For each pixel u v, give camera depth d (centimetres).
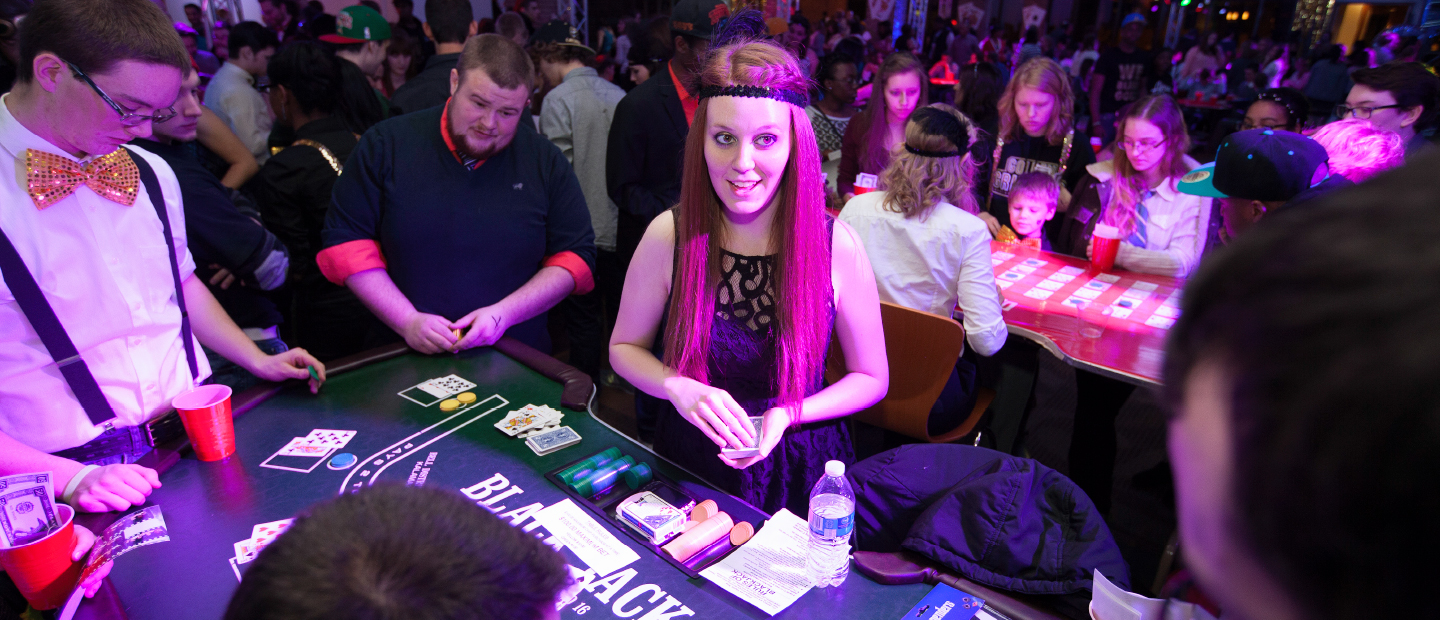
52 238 146
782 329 156
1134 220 306
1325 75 792
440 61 361
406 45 489
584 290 251
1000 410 268
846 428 178
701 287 157
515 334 244
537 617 51
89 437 155
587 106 361
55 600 118
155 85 141
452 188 223
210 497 145
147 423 163
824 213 154
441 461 160
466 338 211
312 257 303
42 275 146
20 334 146
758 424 155
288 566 47
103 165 152
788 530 139
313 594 45
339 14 400
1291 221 26
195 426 152
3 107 142
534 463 159
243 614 47
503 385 194
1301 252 25
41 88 138
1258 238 27
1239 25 1598
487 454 162
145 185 162
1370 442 20
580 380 193
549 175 242
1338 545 22
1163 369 32
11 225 141
